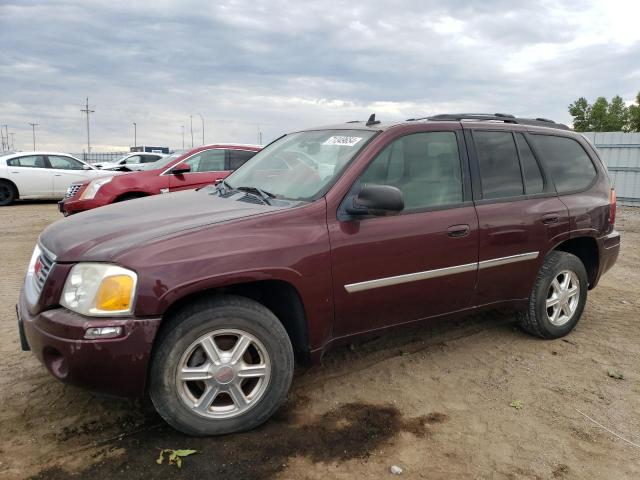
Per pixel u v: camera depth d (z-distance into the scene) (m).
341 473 2.63
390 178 3.46
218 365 2.83
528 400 3.42
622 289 6.25
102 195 8.37
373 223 3.29
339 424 3.09
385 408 3.28
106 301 2.58
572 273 4.46
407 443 2.91
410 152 3.60
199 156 9.15
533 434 3.03
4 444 2.81
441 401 3.39
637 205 16.06
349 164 3.34
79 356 2.56
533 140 4.34
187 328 2.72
